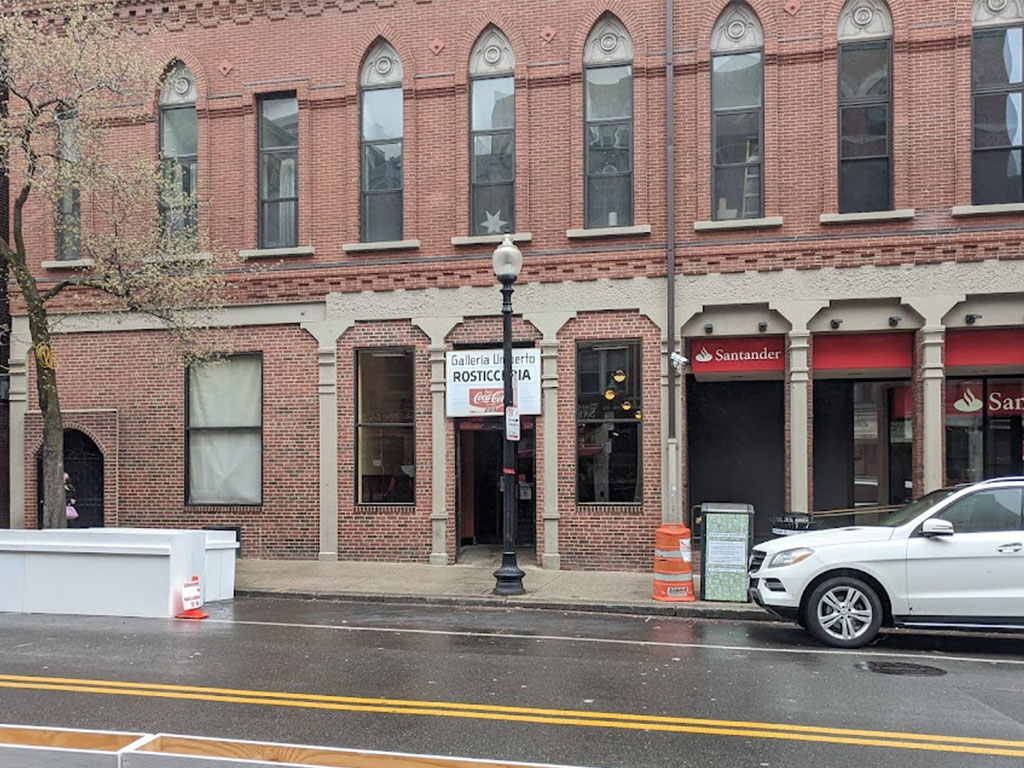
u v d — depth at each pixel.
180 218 16.14
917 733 5.95
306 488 15.71
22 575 11.27
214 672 7.66
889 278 13.68
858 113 14.04
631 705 6.62
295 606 11.77
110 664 8.00
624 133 14.84
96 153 13.33
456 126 15.23
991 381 14.89
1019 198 13.52
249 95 16.06
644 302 14.45
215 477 16.27
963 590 8.77
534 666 7.97
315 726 6.00
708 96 14.35
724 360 14.77
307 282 15.75
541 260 14.81
